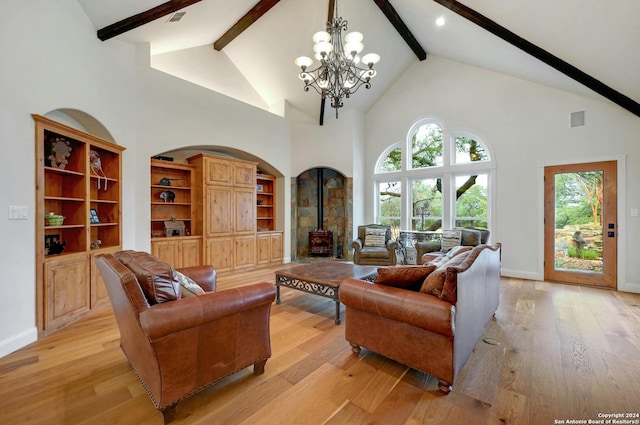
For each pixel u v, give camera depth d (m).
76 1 2.97
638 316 3.04
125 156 3.84
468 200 5.43
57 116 3.07
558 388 1.80
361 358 2.20
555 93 4.48
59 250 2.91
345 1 4.25
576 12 2.85
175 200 5.07
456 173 5.54
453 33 4.46
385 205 6.66
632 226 3.95
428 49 5.52
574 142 4.34
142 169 4.13
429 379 1.92
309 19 4.51
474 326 2.12
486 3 3.36
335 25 3.48
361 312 2.17
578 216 4.34
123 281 1.46
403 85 6.19
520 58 4.12
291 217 6.52
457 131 5.45
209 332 1.66
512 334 2.61
